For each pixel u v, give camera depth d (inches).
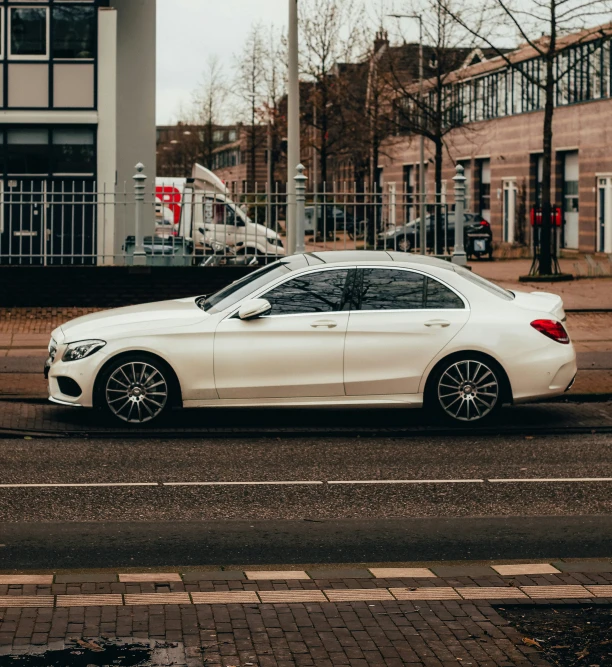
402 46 1589.6
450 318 420.2
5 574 239.8
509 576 237.9
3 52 954.1
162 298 743.1
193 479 341.7
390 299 421.7
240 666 183.5
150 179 1096.2
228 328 414.9
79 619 203.8
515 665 185.2
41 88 956.0
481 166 2175.2
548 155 1109.7
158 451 384.5
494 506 311.0
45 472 349.4
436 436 416.2
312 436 416.5
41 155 959.0
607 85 1665.8
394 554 262.7
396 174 2564.0
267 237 758.5
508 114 2009.1
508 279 1135.6
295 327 414.9
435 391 422.0
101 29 956.0
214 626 201.6
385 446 396.8
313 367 415.2
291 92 734.5
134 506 307.6
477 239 1558.8
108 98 957.8
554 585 229.9
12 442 398.9
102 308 743.1
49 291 740.7
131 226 1065.5
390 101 1553.9
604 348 641.0
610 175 1662.2
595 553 264.2
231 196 751.1
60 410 459.5
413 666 184.4
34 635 195.0
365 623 204.4
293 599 218.4
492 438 412.8
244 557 259.3
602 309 812.0
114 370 417.4
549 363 421.7
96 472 350.0
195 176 1131.9
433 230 815.1
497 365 422.0
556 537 278.4
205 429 423.5
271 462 367.9
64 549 264.1
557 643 195.2
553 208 1114.1
